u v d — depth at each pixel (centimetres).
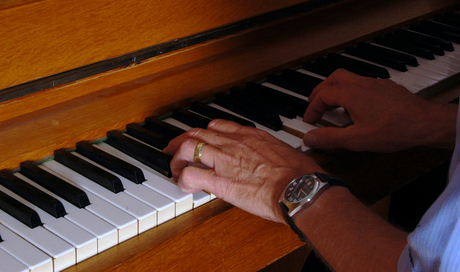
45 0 124
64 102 130
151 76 138
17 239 114
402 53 161
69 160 126
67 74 128
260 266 130
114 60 132
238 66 148
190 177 122
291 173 120
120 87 135
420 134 131
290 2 154
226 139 124
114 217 118
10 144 124
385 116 131
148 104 137
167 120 140
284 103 145
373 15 177
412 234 104
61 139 129
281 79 152
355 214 115
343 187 118
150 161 128
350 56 163
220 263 125
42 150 127
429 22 187
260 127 139
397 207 217
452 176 103
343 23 167
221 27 145
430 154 154
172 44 139
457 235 101
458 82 158
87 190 122
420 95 149
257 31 151
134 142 131
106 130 133
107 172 124
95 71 131
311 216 116
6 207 118
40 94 126
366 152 139
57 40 126
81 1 127
